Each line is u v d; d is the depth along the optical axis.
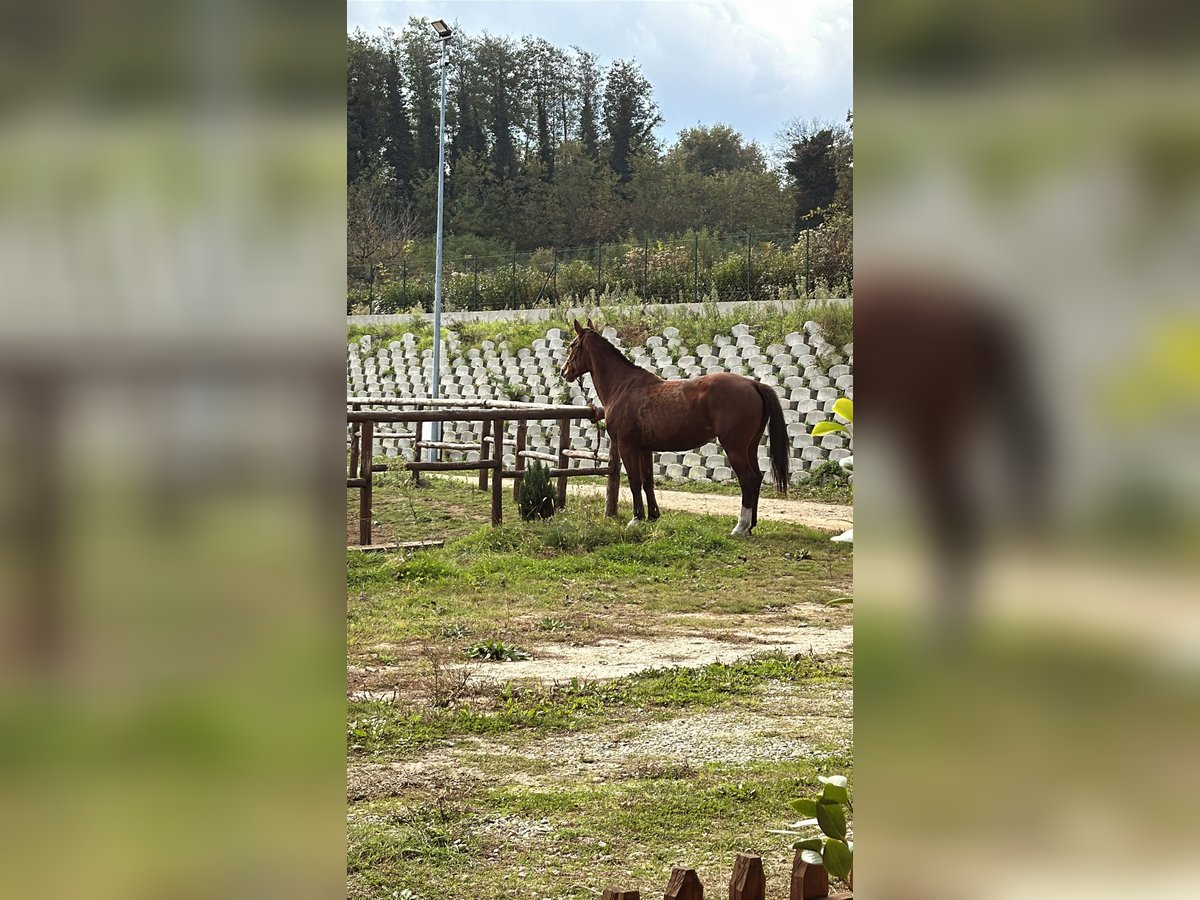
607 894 2.01
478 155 45.19
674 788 4.46
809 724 5.50
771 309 20.42
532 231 42.72
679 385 12.80
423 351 25.19
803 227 34.91
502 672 6.72
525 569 10.67
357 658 7.10
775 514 14.32
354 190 41.09
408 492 16.69
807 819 1.86
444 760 4.90
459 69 45.53
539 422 21.58
